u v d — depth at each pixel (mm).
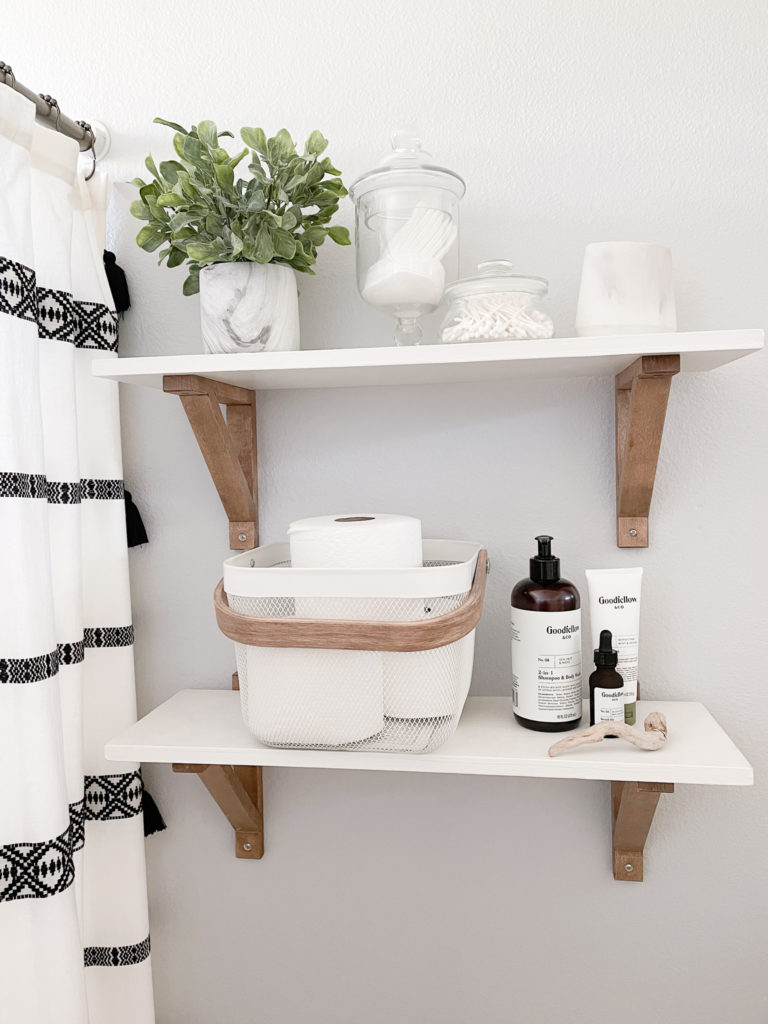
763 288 876
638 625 828
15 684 757
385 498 947
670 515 905
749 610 901
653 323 763
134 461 983
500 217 906
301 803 976
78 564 871
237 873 992
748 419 891
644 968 938
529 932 952
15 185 754
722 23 866
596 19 881
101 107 958
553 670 806
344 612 734
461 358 739
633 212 888
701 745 778
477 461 930
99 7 950
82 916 896
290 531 787
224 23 934
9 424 743
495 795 946
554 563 815
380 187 785
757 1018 926
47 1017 775
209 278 809
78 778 870
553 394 915
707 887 924
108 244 974
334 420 950
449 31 901
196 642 983
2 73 751
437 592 720
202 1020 1006
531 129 897
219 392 850
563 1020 953
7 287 741
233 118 939
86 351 915
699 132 875
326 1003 987
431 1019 972
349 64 918
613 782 910
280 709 751
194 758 795
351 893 975
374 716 745
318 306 943
